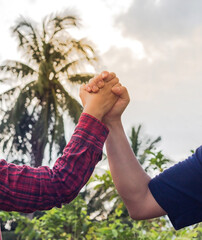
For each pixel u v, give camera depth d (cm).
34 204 89
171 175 116
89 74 1980
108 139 121
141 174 121
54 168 92
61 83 1984
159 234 218
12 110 1953
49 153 1972
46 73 1950
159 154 207
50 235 249
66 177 90
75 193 91
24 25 1988
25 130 1981
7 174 89
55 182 90
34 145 1983
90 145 94
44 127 1959
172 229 220
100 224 250
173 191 115
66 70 1978
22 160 1978
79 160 92
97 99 102
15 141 1969
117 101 116
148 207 118
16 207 89
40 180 90
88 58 1972
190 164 115
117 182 121
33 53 2002
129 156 122
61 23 1975
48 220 251
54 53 1984
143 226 229
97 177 227
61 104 1975
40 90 1939
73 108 1961
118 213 230
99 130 97
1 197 88
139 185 120
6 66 1984
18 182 89
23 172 90
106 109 102
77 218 250
